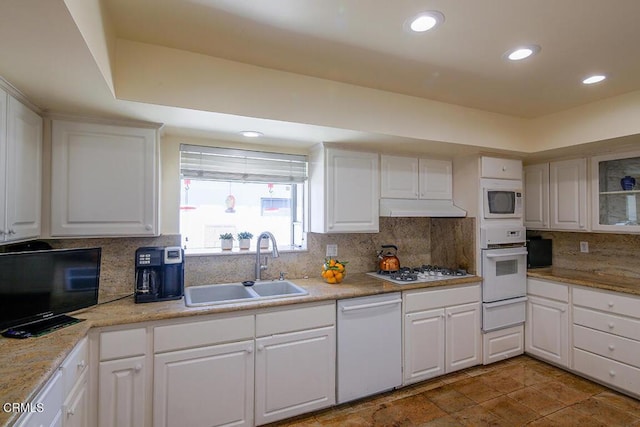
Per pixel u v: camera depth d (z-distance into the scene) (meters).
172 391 1.94
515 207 3.36
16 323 1.61
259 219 3.01
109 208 2.08
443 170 3.36
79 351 1.62
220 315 2.06
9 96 1.59
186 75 1.88
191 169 2.64
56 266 1.78
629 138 2.62
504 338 3.22
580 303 2.90
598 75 2.24
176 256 2.26
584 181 3.18
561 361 3.03
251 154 2.85
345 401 2.46
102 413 1.79
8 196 1.58
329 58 1.99
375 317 2.58
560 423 2.27
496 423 2.28
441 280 2.93
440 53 1.94
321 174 2.80
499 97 2.63
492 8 1.52
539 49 1.90
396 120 2.53
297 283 2.78
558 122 2.99
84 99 1.75
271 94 2.11
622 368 2.61
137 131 2.15
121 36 1.74
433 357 2.84
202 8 1.52
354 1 1.47
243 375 2.12
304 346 2.31
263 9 1.53
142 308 2.02
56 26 1.10
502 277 3.19
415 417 2.35
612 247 3.22
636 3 1.48
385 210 2.99
